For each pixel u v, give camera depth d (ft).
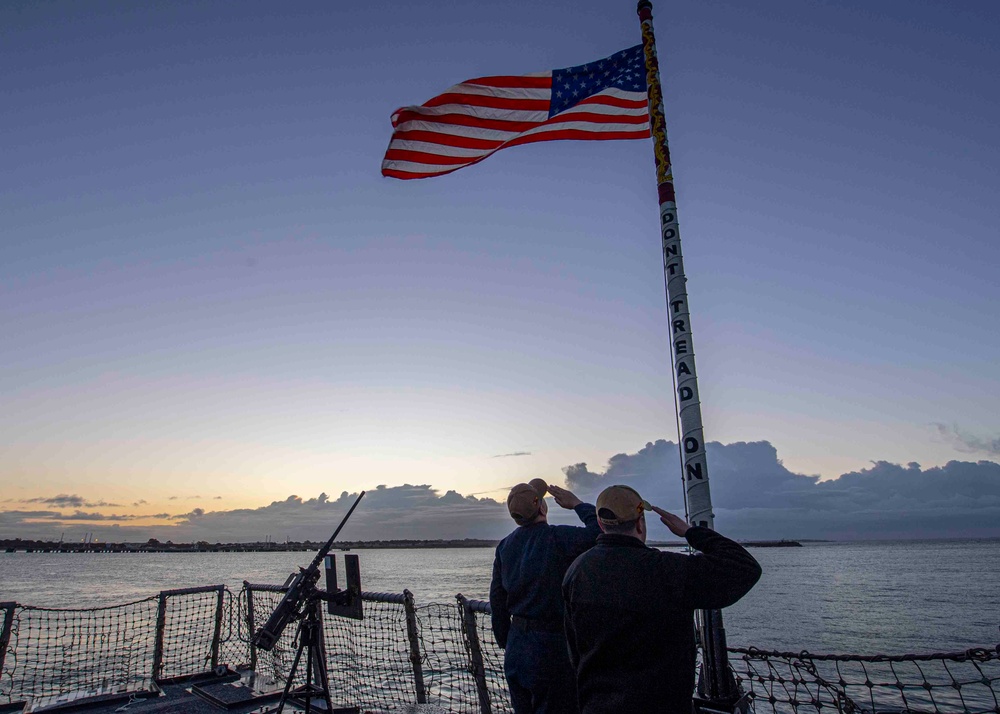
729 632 99.14
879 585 233.96
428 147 22.00
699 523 13.05
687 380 14.11
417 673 19.17
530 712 11.08
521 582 11.34
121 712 19.53
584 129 21.15
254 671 24.72
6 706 20.63
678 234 15.69
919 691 49.85
